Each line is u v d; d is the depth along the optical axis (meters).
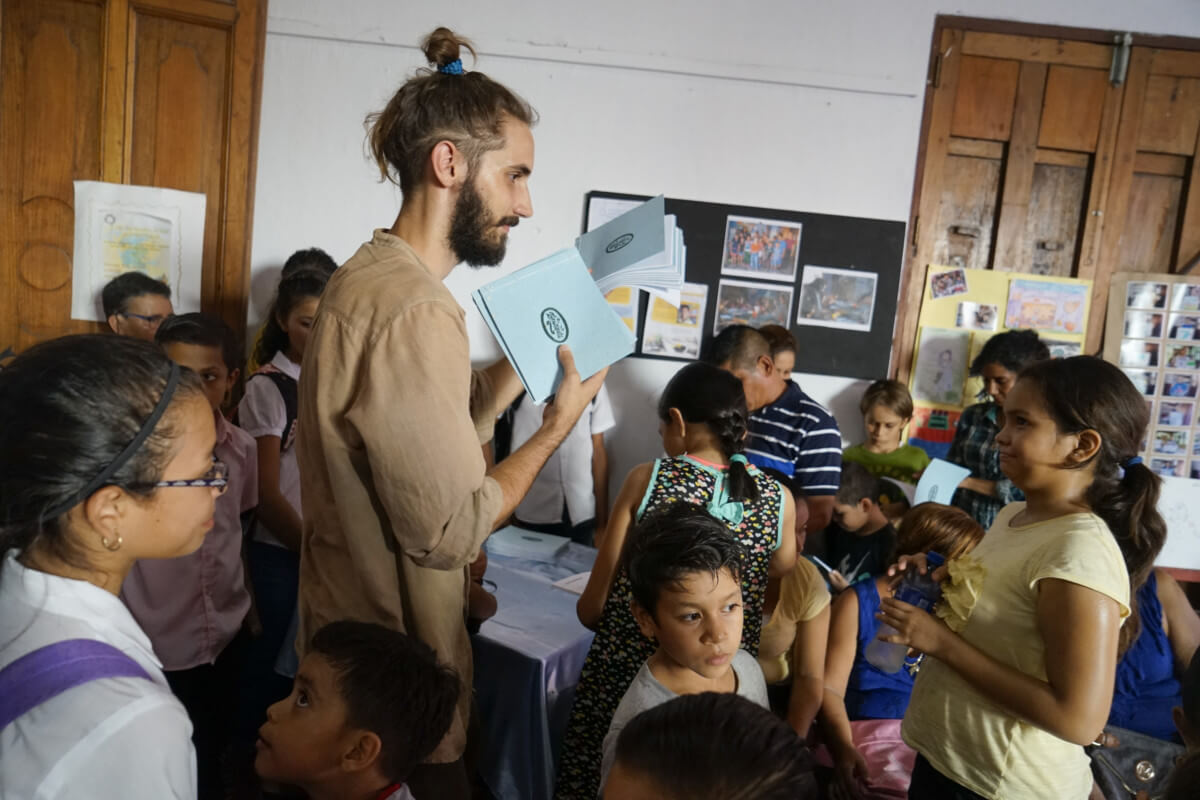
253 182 3.09
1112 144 3.28
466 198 1.19
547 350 1.21
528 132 1.24
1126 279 3.31
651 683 1.35
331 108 3.23
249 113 3.03
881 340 3.34
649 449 3.39
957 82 3.27
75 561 0.76
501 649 1.88
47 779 0.69
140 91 2.91
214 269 3.07
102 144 2.88
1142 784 1.67
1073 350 3.35
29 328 2.92
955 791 1.27
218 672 1.93
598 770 1.64
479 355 3.36
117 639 0.77
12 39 2.80
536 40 3.22
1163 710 2.00
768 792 0.68
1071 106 3.28
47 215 2.90
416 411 1.04
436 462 1.04
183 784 0.74
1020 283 3.33
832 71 3.24
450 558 1.10
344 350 1.09
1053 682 1.14
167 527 0.79
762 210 3.30
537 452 1.22
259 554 2.07
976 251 3.37
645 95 3.25
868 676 2.01
